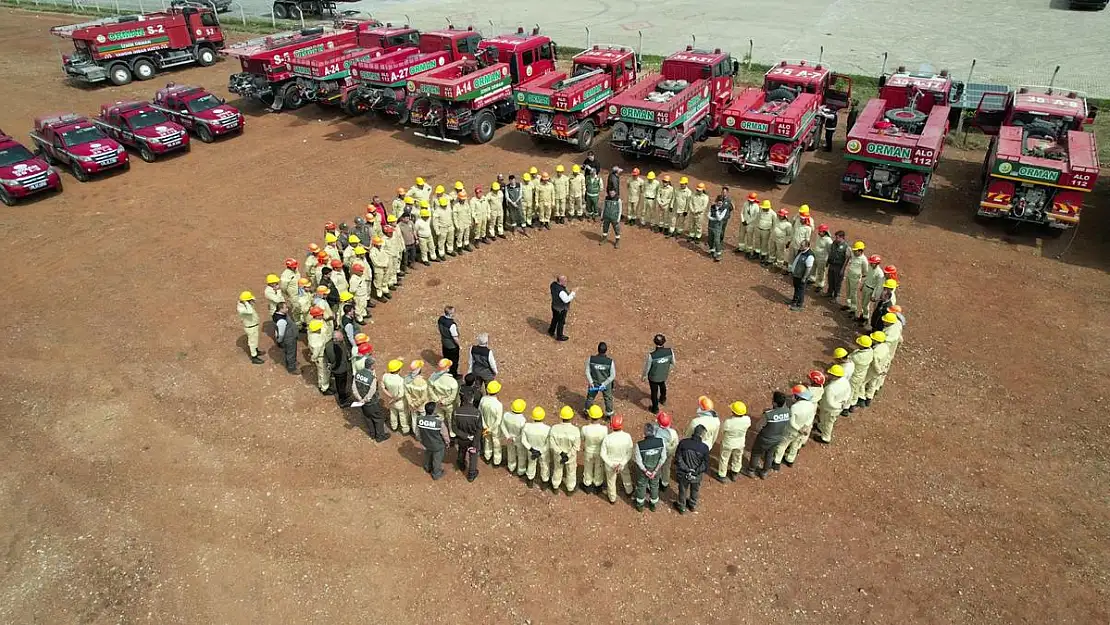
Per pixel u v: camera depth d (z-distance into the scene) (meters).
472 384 11.44
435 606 9.48
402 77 26.22
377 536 10.48
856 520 10.61
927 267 17.09
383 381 12.03
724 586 9.67
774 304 15.90
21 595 9.80
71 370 14.27
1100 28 36.69
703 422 10.45
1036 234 18.45
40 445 12.37
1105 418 12.46
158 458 12.02
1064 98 20.11
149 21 33.19
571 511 10.86
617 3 48.84
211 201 21.67
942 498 10.97
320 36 30.73
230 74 34.75
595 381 12.02
